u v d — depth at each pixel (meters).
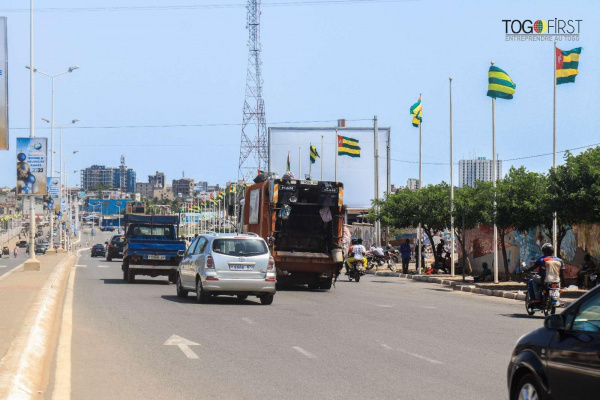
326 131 114.25
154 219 41.81
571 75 37.28
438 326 20.72
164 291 32.78
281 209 34.75
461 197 47.44
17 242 184.12
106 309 23.98
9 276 39.28
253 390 11.60
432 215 50.88
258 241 27.05
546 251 24.52
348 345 16.56
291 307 25.86
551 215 36.59
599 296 8.00
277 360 14.41
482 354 15.57
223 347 15.99
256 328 19.41
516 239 46.28
